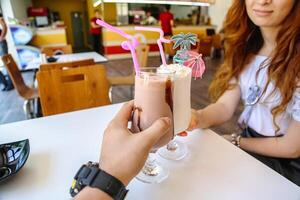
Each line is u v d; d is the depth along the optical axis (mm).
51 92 904
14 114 1946
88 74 957
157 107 392
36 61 1743
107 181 290
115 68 3662
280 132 642
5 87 2545
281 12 565
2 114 1946
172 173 443
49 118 662
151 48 4484
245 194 394
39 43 3730
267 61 665
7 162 456
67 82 928
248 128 722
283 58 595
